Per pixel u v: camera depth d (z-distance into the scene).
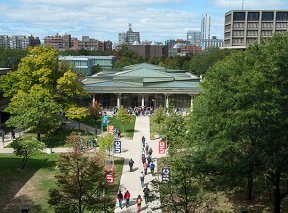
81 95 66.56
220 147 29.11
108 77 99.25
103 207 25.47
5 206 32.28
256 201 33.38
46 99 53.81
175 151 33.00
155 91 89.44
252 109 26.05
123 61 175.75
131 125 72.62
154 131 67.25
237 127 26.70
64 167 27.69
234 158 27.91
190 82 96.38
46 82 60.25
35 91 57.00
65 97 63.00
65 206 24.45
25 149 42.31
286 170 22.67
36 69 61.31
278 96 25.00
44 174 41.41
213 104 32.00
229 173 25.78
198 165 27.94
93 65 167.75
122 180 40.06
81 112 61.59
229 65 34.97
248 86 28.44
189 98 91.75
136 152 52.38
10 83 61.62
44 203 33.06
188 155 30.03
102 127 63.75
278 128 23.36
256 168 23.75
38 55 61.19
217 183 28.33
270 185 33.88
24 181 38.97
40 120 51.47
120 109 68.06
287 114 23.86
